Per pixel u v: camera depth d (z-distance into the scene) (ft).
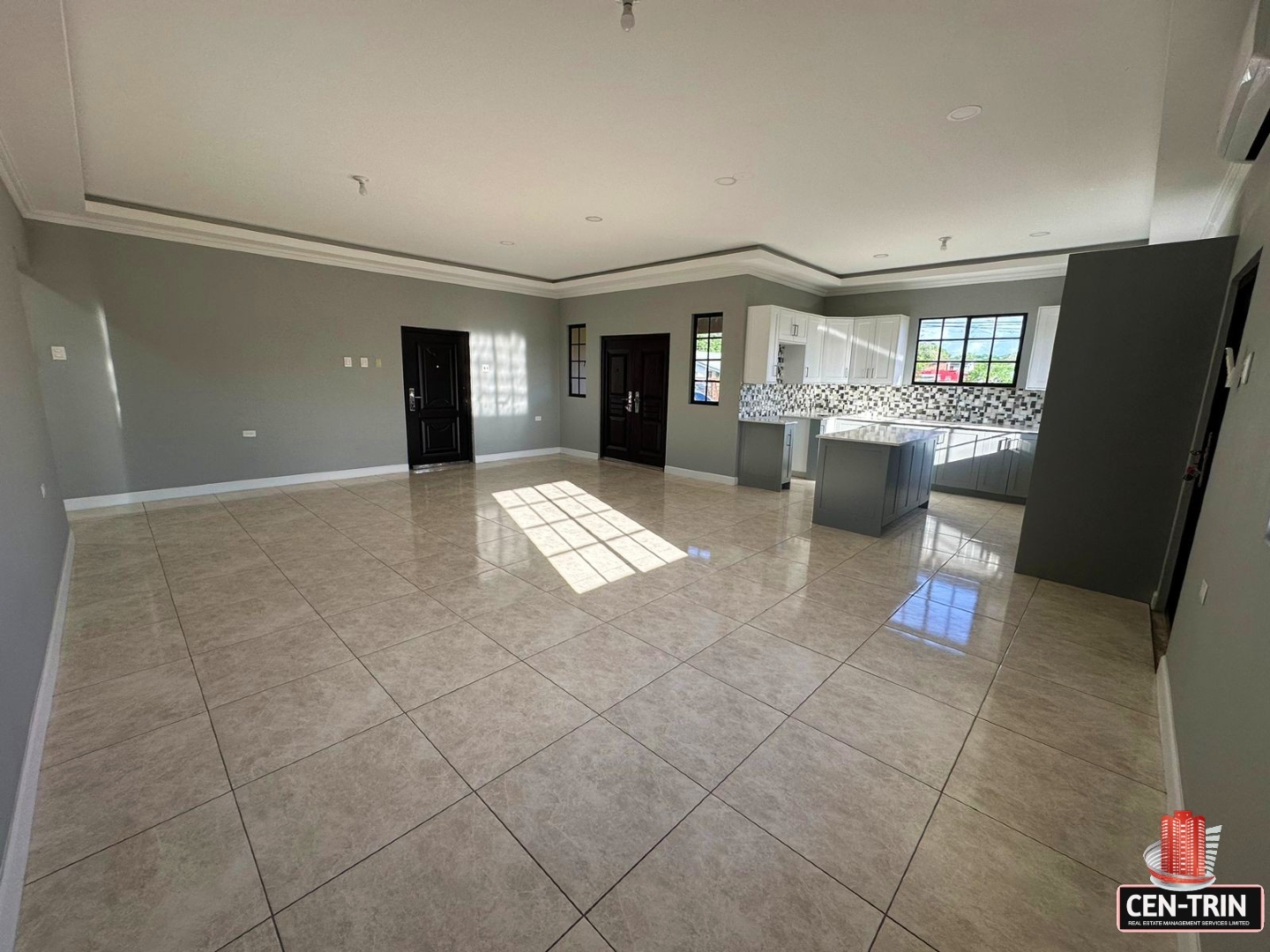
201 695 7.47
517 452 27.48
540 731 6.88
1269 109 5.93
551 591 11.23
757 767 6.33
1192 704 6.06
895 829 5.51
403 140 10.53
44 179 11.59
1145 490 10.97
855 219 15.19
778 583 11.91
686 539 14.94
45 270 14.94
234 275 18.06
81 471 16.02
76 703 7.22
